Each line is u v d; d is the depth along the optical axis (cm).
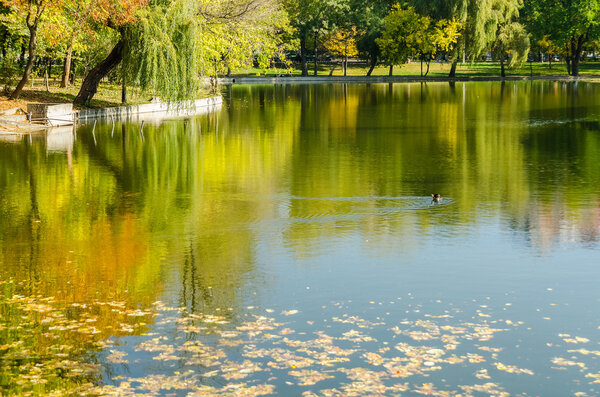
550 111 5519
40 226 1872
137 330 1147
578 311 1240
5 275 1445
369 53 11806
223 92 8288
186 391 945
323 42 11838
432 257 1575
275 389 950
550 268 1493
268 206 2120
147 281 1408
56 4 4497
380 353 1061
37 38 5116
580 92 7806
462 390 950
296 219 1948
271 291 1348
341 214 2012
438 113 5453
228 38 5706
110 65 4988
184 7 4572
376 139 3859
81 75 7125
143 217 1977
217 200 2206
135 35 4478
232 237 1758
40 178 2588
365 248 1652
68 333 1132
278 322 1186
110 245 1684
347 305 1270
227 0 5666
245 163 2989
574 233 1781
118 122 4716
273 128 4456
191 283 1395
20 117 4253
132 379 978
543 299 1303
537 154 3228
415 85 9719
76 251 1630
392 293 1337
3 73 5112
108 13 4397
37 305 1262
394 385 962
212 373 995
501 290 1354
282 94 7956
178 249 1648
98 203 2162
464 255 1592
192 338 1115
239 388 952
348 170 2794
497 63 13512
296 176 2652
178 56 4562
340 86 9619
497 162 2995
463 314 1225
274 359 1040
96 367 1013
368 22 11475
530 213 2009
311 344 1095
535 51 12269
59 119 4309
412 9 10688
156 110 5684
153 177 2627
